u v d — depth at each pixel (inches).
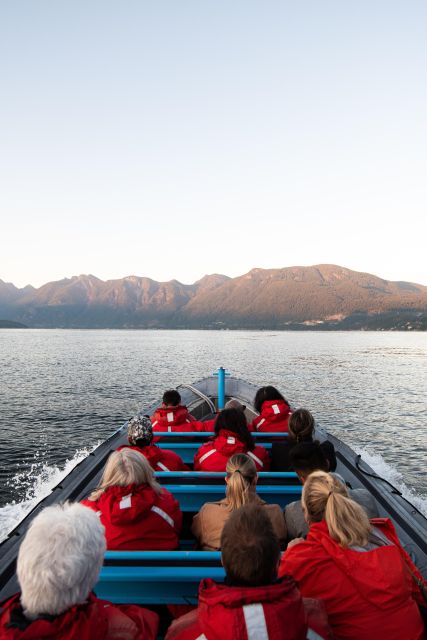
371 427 852.0
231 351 3435.0
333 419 922.7
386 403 1113.4
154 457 171.3
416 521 163.5
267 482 175.3
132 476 120.0
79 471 209.9
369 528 95.7
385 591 88.5
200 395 412.5
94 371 1814.7
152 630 86.2
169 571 108.2
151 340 6176.2
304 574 93.7
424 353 3373.5
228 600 70.6
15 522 416.2
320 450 140.1
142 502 118.0
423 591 100.6
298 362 2384.4
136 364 2181.3
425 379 1627.7
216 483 170.6
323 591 91.4
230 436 179.9
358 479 206.2
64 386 1348.4
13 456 633.6
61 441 718.5
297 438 190.9
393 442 741.9
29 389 1277.1
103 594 114.7
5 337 7362.2
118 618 79.7
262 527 77.2
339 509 95.9
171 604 115.2
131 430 171.9
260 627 68.4
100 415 924.0
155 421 246.2
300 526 131.3
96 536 69.7
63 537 66.6
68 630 64.9
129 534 117.4
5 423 838.5
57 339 6471.5
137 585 114.0
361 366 2174.0
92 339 6540.4
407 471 592.7
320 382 1510.8
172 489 160.9
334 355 3043.8
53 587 63.8
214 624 70.0
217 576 107.3
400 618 88.1
